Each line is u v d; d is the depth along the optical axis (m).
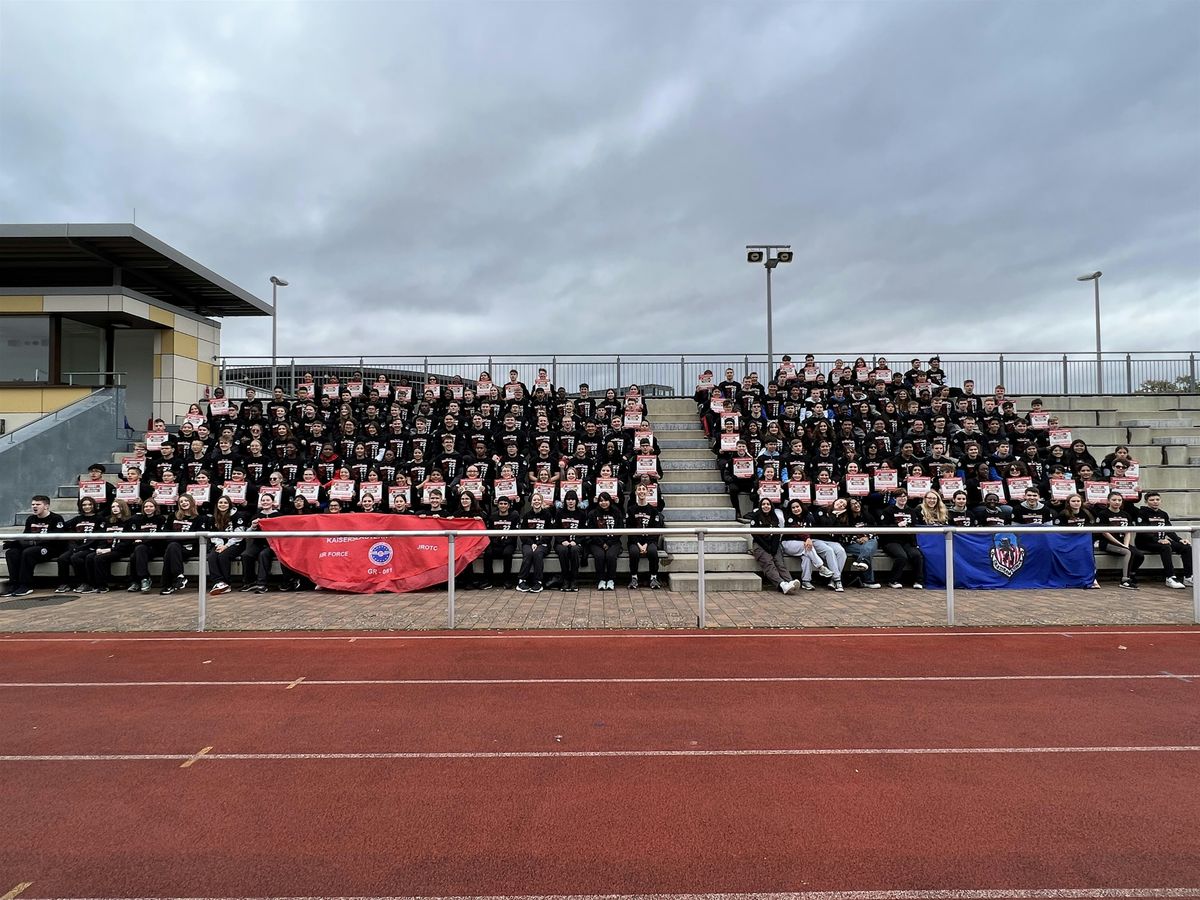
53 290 17.73
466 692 5.94
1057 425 16.47
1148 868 3.30
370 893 3.13
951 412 17.02
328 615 9.14
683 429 17.70
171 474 12.62
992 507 12.35
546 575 11.44
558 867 3.32
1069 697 5.75
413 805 3.95
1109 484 12.64
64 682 6.29
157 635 8.17
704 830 3.66
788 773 4.34
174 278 19.91
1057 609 9.35
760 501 11.60
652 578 11.17
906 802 3.95
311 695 5.88
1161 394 21.77
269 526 11.29
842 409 17.11
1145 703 5.61
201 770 4.43
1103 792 4.07
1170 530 8.61
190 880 3.23
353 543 11.12
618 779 4.27
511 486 12.45
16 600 10.44
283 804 3.97
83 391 17.33
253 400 18.22
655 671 6.55
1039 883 3.18
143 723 5.25
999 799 3.98
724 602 9.95
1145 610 9.26
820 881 3.20
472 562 11.38
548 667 6.70
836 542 11.26
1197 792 4.07
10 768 4.48
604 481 12.33
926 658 6.98
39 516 11.37
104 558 11.10
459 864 3.35
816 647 7.44
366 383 19.44
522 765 4.47
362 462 14.06
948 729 5.05
